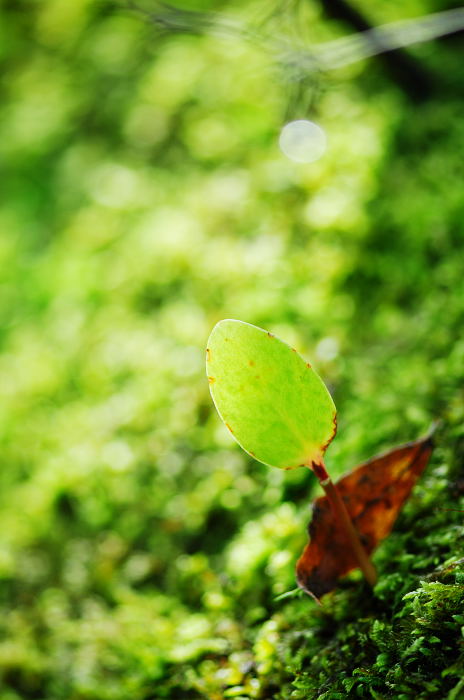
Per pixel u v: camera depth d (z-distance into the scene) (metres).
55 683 0.26
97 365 0.37
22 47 0.68
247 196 0.39
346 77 0.41
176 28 0.32
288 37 0.31
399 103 0.39
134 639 0.25
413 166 0.35
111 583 0.28
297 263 0.33
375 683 0.20
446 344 0.27
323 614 0.22
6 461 0.36
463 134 0.34
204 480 0.29
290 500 0.26
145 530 0.29
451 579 0.21
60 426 0.36
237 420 0.20
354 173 0.36
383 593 0.22
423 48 0.40
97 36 0.63
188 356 0.33
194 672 0.23
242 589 0.24
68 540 0.31
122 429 0.33
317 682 0.21
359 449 0.26
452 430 0.24
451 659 0.20
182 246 0.38
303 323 0.31
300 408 0.20
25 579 0.30
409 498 0.23
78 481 0.32
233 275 0.35
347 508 0.22
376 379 0.28
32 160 0.60
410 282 0.31
